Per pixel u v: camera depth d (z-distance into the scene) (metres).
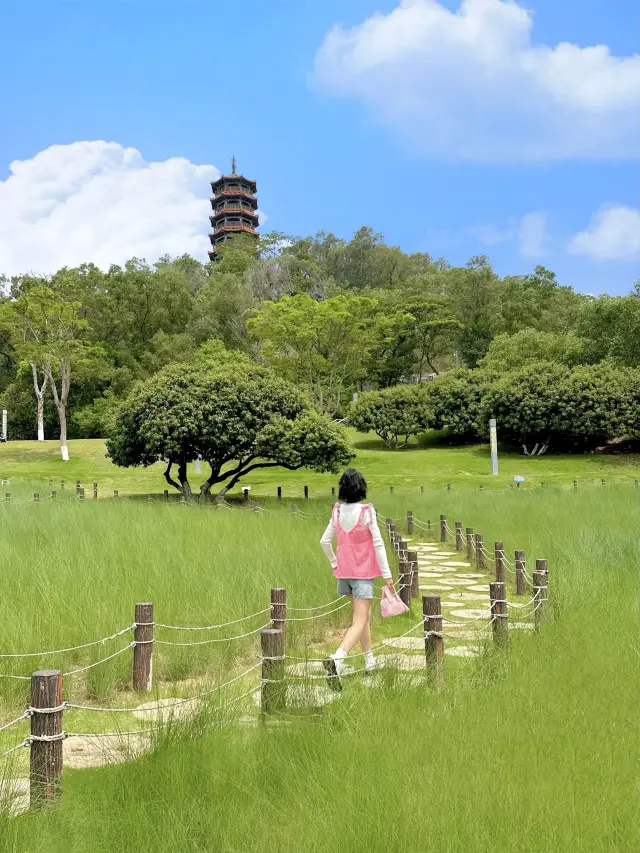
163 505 18.31
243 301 69.06
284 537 12.02
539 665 5.38
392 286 88.75
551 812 3.02
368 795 3.20
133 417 24.47
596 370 44.34
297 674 5.49
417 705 4.50
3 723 4.97
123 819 3.22
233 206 110.62
